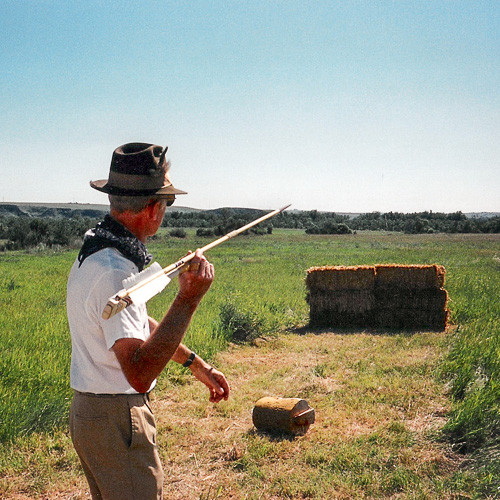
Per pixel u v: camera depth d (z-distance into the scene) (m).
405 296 11.28
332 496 4.24
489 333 8.68
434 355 8.53
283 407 5.47
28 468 4.71
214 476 4.62
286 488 4.34
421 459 4.79
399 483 4.36
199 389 6.93
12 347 7.98
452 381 6.81
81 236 49.66
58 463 4.80
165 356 1.91
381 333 10.77
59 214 181.50
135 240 2.18
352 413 6.03
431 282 11.17
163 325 1.91
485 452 4.75
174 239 65.50
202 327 9.82
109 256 2.10
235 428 5.68
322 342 9.95
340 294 11.51
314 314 11.59
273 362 8.50
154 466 2.21
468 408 5.40
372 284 11.41
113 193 2.16
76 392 2.22
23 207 181.25
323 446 5.18
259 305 12.94
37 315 11.05
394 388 6.82
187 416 6.04
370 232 107.50
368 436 5.29
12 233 46.12
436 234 93.44
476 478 4.36
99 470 2.17
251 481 4.50
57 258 32.53
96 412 2.14
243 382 7.41
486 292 14.54
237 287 16.22
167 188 2.22
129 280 1.85
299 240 66.62
